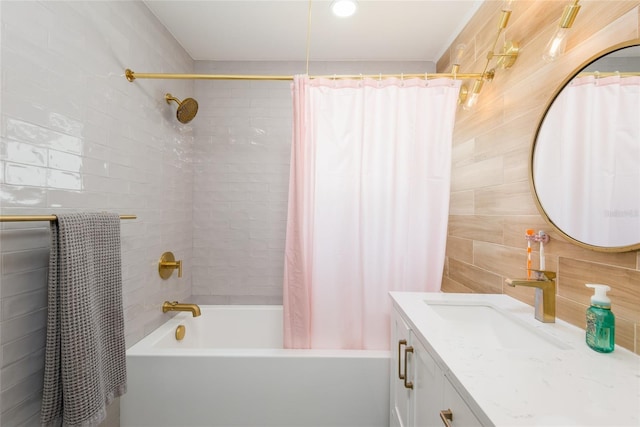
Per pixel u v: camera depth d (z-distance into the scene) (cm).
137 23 156
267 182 228
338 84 155
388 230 156
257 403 147
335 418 147
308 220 156
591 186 88
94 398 97
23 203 94
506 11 115
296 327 157
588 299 91
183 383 146
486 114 148
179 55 205
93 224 103
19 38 92
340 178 156
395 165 155
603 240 84
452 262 184
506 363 72
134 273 156
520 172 122
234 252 229
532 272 112
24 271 96
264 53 219
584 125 90
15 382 94
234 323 217
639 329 76
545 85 108
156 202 176
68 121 111
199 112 227
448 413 71
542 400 57
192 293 228
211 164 227
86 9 119
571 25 91
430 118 154
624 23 80
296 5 166
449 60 202
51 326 91
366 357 148
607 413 53
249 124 228
